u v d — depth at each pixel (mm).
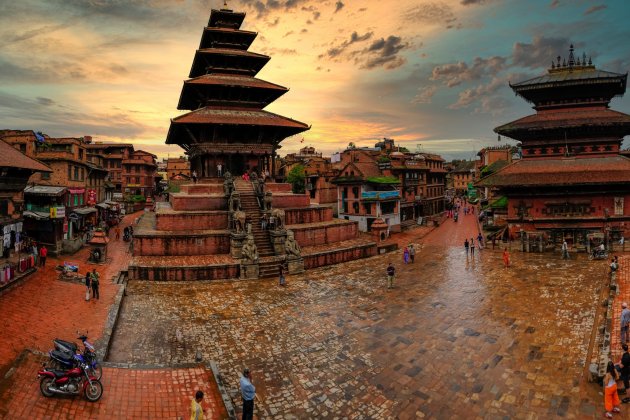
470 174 141875
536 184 43719
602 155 45594
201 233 35469
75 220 42688
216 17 52250
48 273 28062
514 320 22062
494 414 13852
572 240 44531
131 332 20219
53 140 46562
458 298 26453
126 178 93750
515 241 46875
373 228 53531
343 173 65250
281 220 36781
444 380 16156
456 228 65875
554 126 45250
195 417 11352
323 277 32969
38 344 16469
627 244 42125
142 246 33719
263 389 15523
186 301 25688
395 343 19594
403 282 31219
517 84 47438
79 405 12828
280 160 110000
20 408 11969
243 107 49875
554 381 15648
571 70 48188
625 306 17391
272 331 21016
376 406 14523
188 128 46031
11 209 28266
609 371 13453
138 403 13555
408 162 75312
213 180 46438
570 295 25891
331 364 17531
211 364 16516
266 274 32625
